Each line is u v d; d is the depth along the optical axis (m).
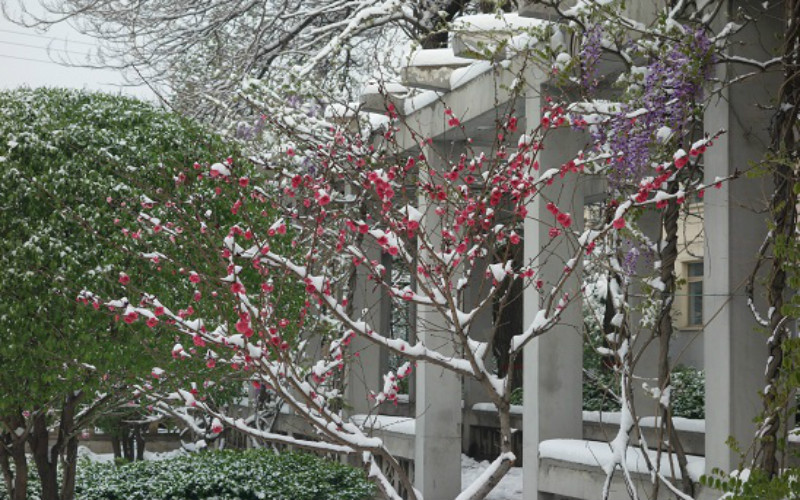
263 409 15.63
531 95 8.55
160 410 12.85
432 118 10.59
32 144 8.48
